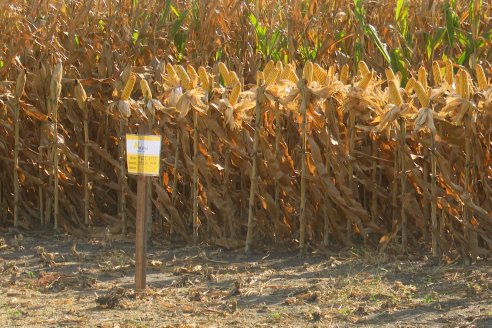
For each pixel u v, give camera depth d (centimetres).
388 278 803
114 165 1020
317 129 903
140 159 734
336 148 903
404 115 858
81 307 706
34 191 1086
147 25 1082
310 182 922
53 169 1034
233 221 956
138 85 1042
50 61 1080
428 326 649
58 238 1005
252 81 1077
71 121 1051
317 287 761
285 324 656
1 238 980
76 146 1088
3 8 1096
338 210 944
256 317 676
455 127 859
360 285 768
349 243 931
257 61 1102
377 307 700
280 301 723
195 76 929
